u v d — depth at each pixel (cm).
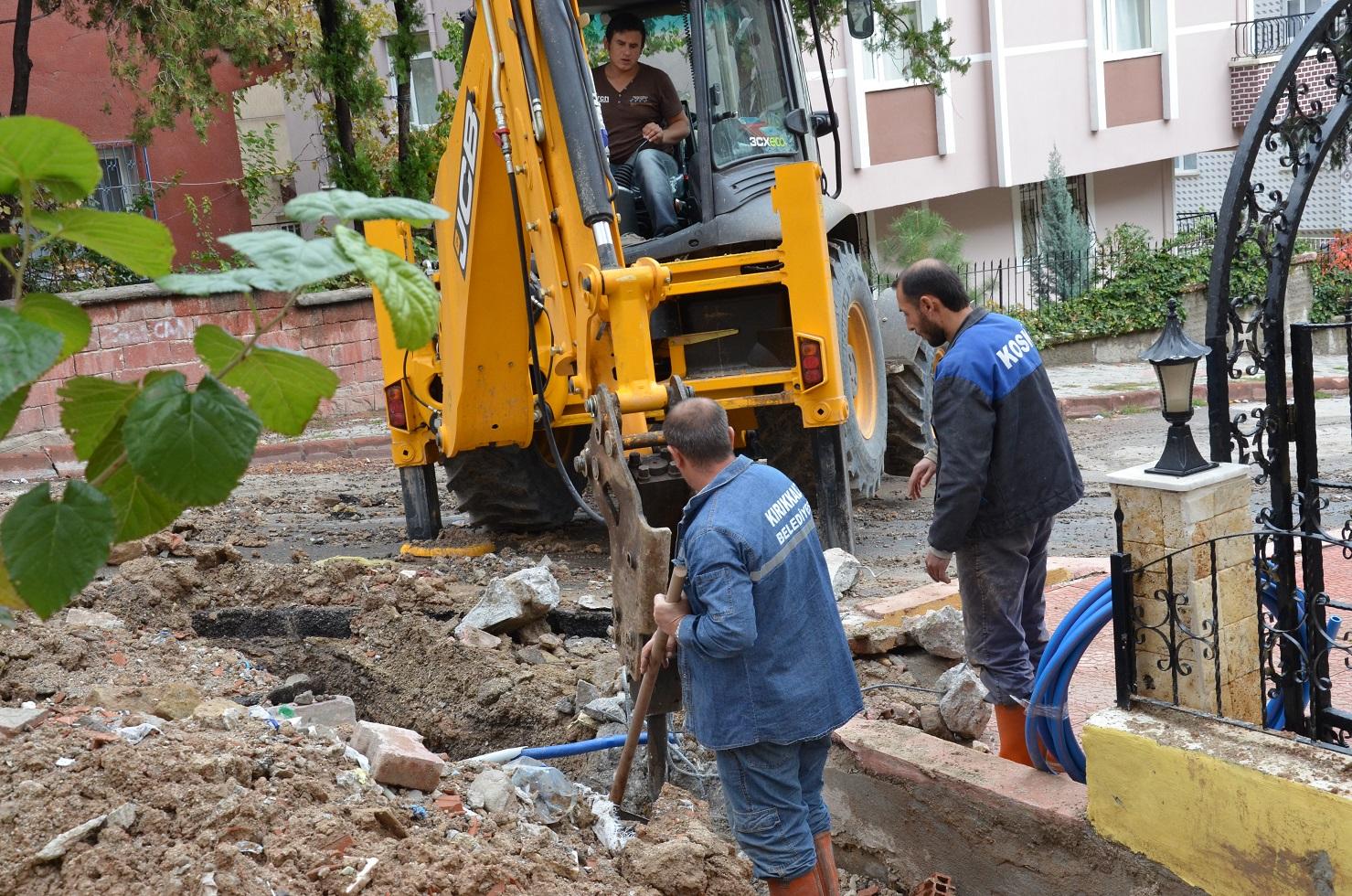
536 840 378
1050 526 432
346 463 1209
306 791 360
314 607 624
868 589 648
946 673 507
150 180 1653
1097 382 1585
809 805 367
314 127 1816
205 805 335
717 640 327
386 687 568
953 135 1856
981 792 404
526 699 522
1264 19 2072
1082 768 417
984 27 1858
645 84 681
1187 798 343
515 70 533
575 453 792
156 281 129
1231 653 368
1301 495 354
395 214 144
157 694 470
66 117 1591
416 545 784
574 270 519
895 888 441
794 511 348
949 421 396
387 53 1828
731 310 664
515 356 673
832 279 739
